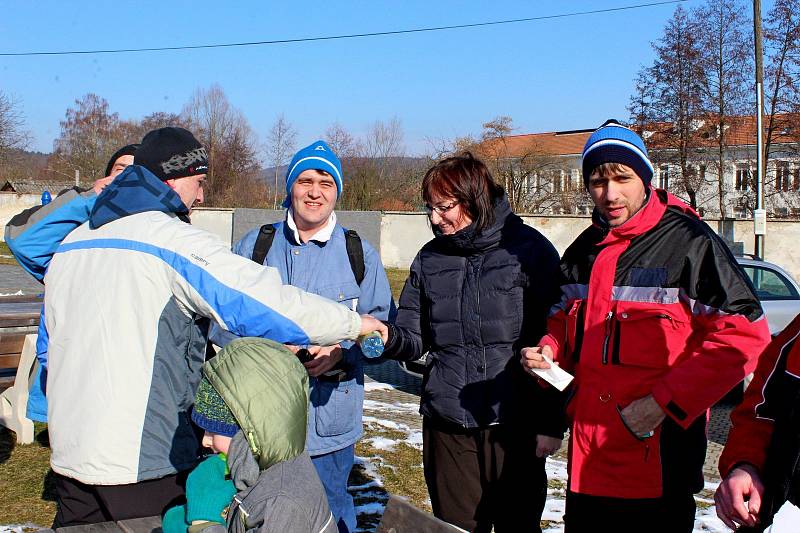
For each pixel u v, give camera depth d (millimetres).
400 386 8898
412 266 3406
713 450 6512
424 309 3344
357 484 5031
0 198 40344
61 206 2826
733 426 2354
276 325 2312
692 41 33156
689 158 34406
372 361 3260
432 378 3244
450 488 3211
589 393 2609
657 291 2520
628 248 2594
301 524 1912
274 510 1896
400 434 6336
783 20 32000
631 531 2537
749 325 2389
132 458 2311
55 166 48750
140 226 2385
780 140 33750
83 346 2346
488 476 3146
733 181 37531
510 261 3127
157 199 2475
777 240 27438
